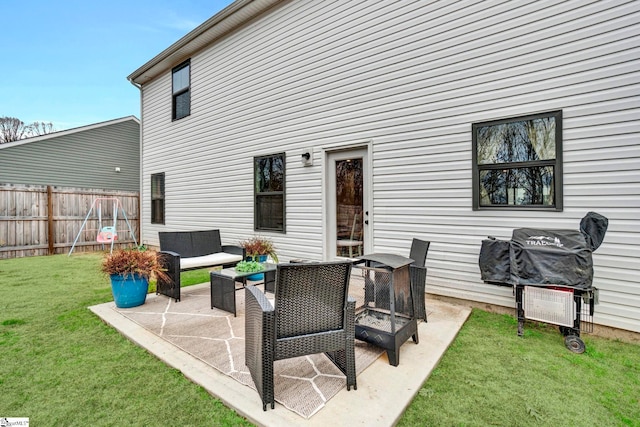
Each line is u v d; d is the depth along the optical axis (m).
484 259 3.28
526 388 2.23
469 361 2.60
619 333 3.10
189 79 7.82
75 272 6.06
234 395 2.04
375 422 1.80
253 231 6.46
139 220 10.49
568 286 2.81
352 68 4.94
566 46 3.33
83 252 9.00
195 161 7.71
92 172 12.44
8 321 3.38
